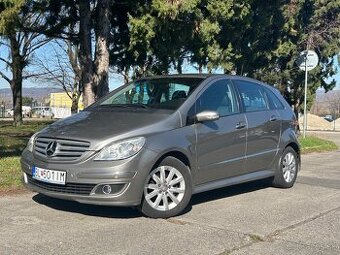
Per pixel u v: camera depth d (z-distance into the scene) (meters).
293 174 9.24
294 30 18.33
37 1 13.67
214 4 13.23
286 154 9.05
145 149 6.38
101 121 6.82
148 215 6.58
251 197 8.27
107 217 6.64
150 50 13.69
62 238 5.72
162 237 5.87
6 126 27.20
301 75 20.48
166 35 13.35
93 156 6.21
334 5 19.52
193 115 7.15
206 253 5.38
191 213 7.05
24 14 13.58
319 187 9.42
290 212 7.30
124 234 5.94
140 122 6.70
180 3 12.38
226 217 6.89
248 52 16.81
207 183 7.33
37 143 6.75
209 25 13.33
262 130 8.35
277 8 16.50
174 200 6.76
